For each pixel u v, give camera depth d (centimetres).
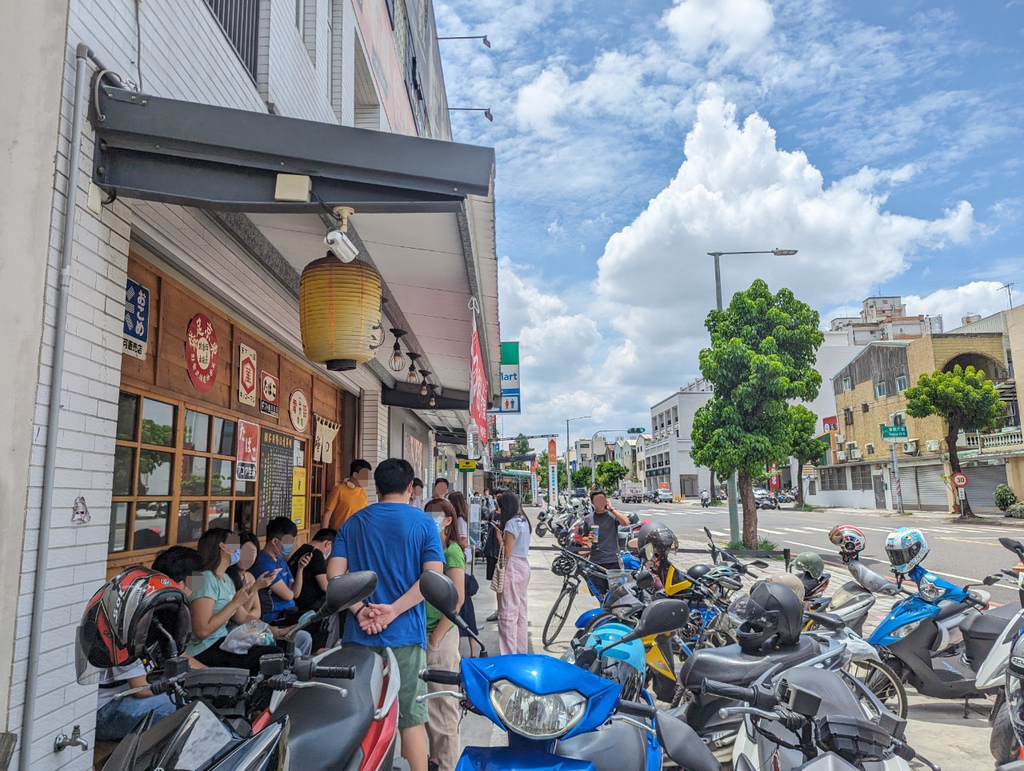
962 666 560
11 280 288
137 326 442
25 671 270
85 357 312
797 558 666
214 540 440
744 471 1822
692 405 7300
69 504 297
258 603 472
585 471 8500
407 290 583
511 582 639
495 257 500
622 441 10262
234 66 490
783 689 241
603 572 676
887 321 5928
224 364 580
